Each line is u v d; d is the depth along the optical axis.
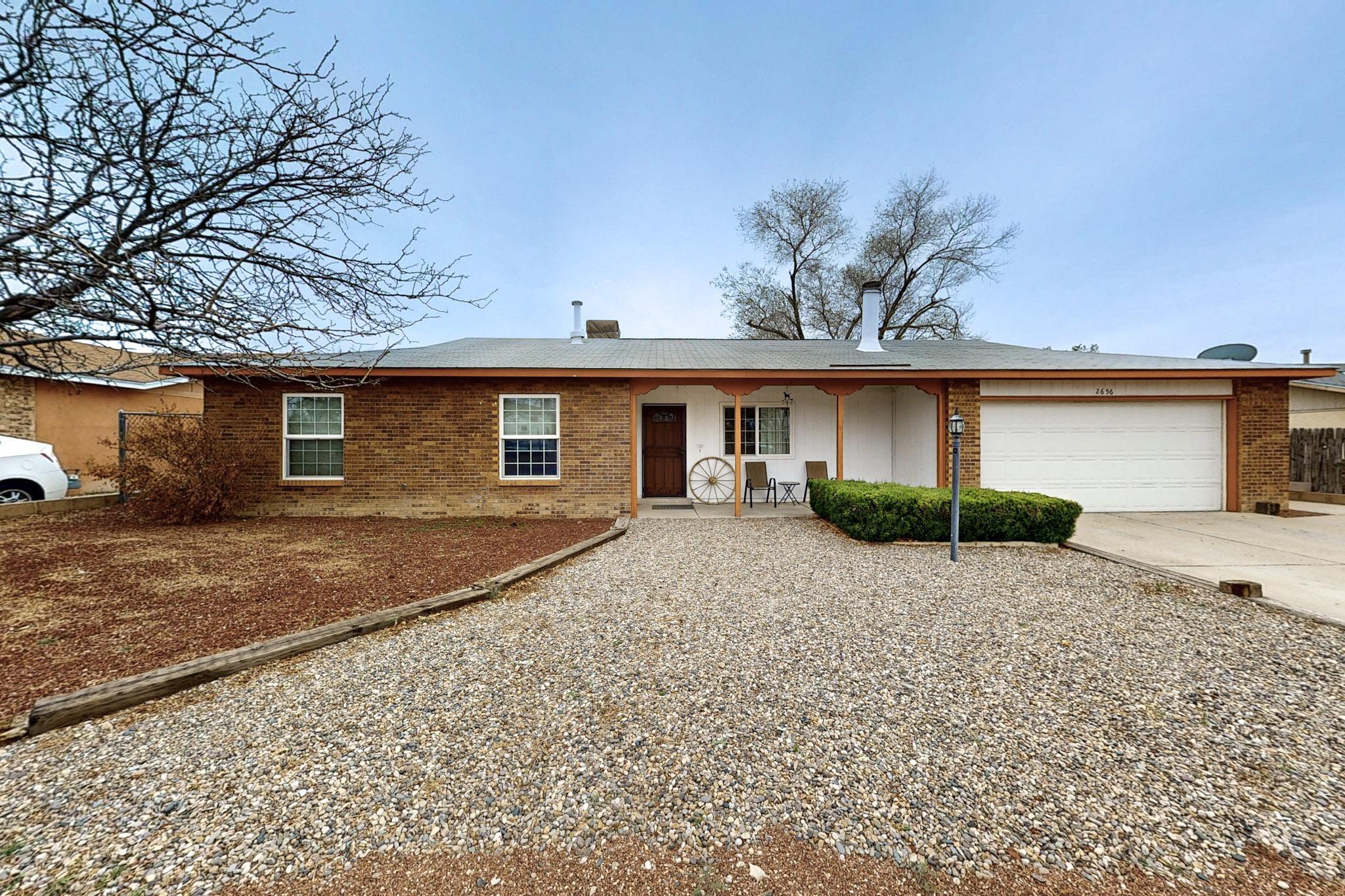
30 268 3.04
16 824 1.89
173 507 7.87
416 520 8.53
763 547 6.65
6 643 3.44
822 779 2.17
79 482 11.41
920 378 9.11
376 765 2.26
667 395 11.00
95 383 12.33
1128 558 5.91
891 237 22.45
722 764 2.26
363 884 1.66
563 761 2.29
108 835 1.84
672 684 3.00
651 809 2.00
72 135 3.40
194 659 3.20
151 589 4.59
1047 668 3.20
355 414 8.77
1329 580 5.01
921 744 2.41
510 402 8.96
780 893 1.64
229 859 1.75
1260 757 2.30
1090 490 9.30
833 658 3.35
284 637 3.47
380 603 4.27
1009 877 1.68
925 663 3.27
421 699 2.82
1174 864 1.73
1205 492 9.32
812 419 11.13
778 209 23.00
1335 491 10.38
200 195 3.68
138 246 3.57
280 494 8.74
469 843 1.83
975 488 8.38
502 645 3.54
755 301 23.62
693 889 1.65
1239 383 9.24
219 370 4.04
